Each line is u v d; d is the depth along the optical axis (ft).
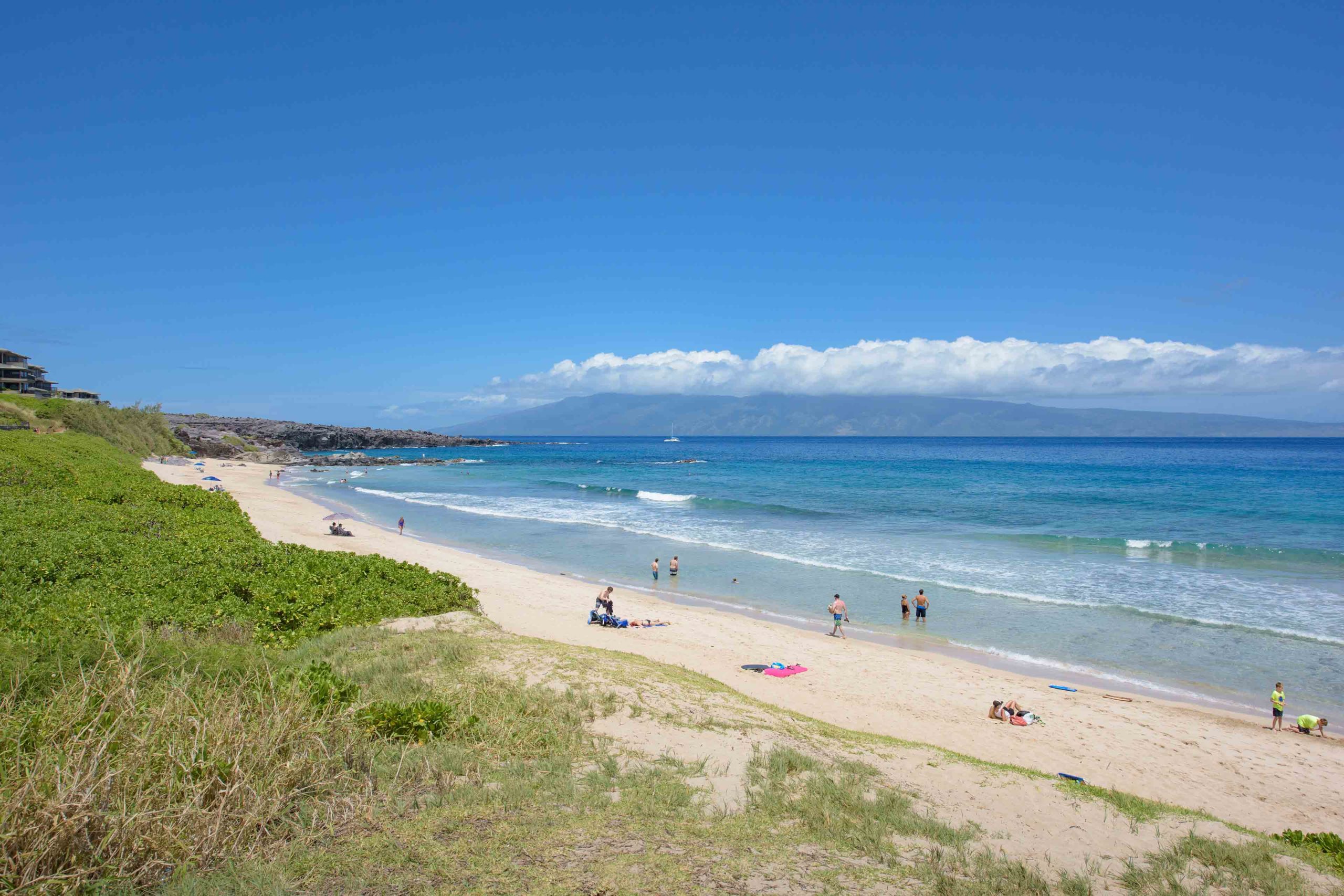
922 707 49.60
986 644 66.69
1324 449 588.50
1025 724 46.83
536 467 389.60
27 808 15.74
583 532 135.23
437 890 16.55
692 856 19.45
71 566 53.11
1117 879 21.21
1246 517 140.67
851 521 147.13
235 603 50.11
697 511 166.61
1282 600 79.92
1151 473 274.98
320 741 22.15
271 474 273.54
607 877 17.75
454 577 68.08
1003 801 27.66
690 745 29.66
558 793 23.07
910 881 19.19
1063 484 222.69
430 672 37.45
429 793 22.34
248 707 22.77
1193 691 54.75
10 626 38.70
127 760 18.12
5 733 18.33
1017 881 19.65
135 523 73.05
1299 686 55.42
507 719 30.19
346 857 17.85
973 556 107.86
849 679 55.36
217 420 563.89
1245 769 41.29
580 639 61.57
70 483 101.96
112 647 23.16
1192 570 96.68
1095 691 54.19
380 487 247.70
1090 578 92.48
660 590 89.04
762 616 77.46
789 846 20.84
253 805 18.86
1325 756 43.24
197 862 17.07
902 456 490.08
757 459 464.65
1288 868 23.27
